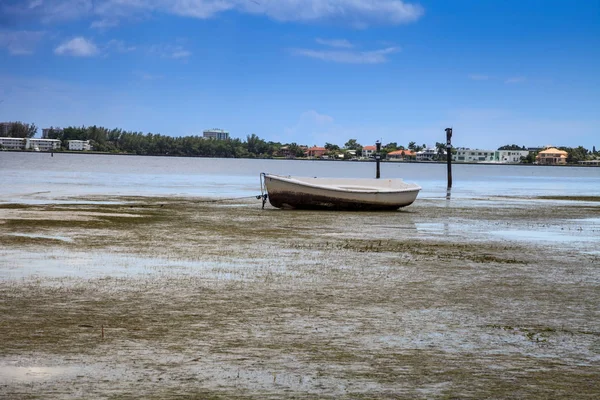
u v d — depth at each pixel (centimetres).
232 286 1527
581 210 4125
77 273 1656
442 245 2361
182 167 14400
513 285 1605
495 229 2942
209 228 2762
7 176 7606
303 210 3772
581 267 1894
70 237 2359
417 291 1512
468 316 1279
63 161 16562
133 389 852
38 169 10388
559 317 1286
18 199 4144
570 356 1027
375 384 887
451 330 1171
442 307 1352
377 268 1819
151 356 990
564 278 1712
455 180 10012
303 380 898
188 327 1158
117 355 990
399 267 1844
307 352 1024
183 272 1697
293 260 1934
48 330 1123
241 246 2227
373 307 1340
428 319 1248
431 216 3562
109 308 1290
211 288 1498
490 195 5722
